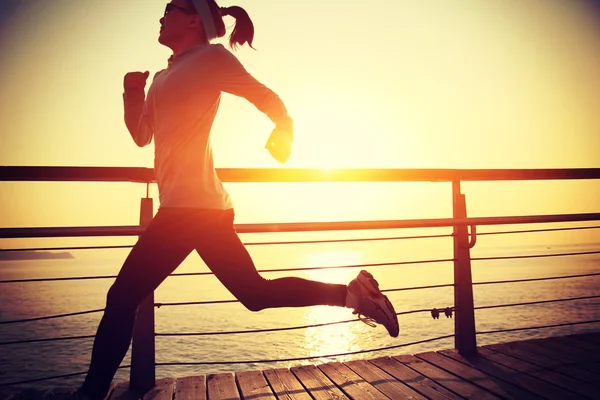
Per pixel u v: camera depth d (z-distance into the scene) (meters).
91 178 1.77
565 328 43.31
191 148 1.26
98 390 1.26
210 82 1.26
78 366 35.00
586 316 51.44
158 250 1.23
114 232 1.75
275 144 1.23
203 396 1.79
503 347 2.45
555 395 1.77
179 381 1.97
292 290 1.42
